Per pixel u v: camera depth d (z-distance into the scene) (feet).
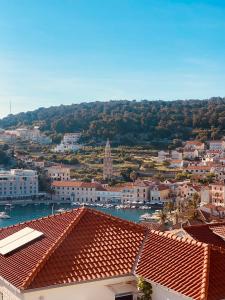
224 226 130.00
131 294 88.99
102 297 86.53
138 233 100.01
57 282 82.23
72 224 97.76
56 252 89.30
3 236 106.32
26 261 89.30
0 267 90.79
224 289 78.02
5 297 89.40
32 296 80.79
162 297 84.17
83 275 85.20
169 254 90.12
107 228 99.45
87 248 92.07
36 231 101.45
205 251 86.17
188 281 80.69
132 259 91.97
